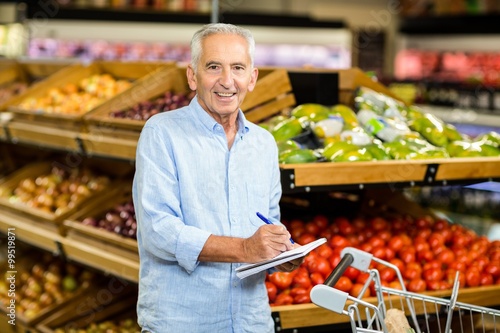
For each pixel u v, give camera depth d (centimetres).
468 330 344
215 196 247
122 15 796
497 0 865
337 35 876
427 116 400
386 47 1051
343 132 367
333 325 316
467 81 820
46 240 461
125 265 397
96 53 802
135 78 532
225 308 249
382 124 379
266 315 260
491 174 351
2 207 521
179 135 245
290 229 377
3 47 771
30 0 768
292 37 862
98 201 462
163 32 811
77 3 806
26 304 498
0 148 622
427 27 931
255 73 254
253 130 260
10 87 626
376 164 327
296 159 333
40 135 484
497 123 651
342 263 254
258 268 232
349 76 412
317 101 403
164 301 246
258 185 255
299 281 325
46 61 620
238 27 242
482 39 914
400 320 239
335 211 422
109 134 430
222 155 249
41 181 541
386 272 338
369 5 1052
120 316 473
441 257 353
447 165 341
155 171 241
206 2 845
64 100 529
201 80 240
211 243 233
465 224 574
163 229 236
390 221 395
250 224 252
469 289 336
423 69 964
